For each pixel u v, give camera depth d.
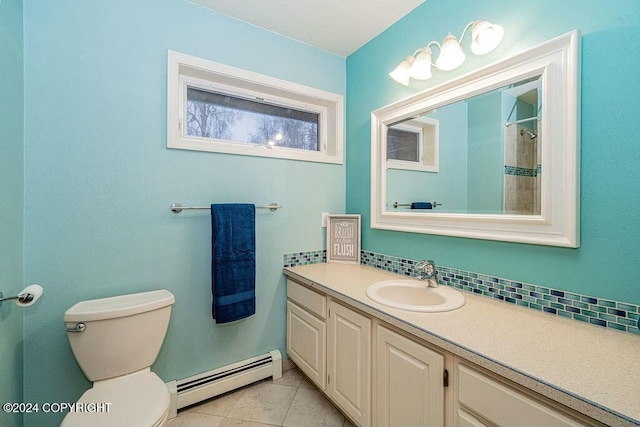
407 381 1.11
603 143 1.00
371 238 2.03
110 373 1.29
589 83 1.03
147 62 1.53
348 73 2.21
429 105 1.60
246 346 1.89
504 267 1.29
